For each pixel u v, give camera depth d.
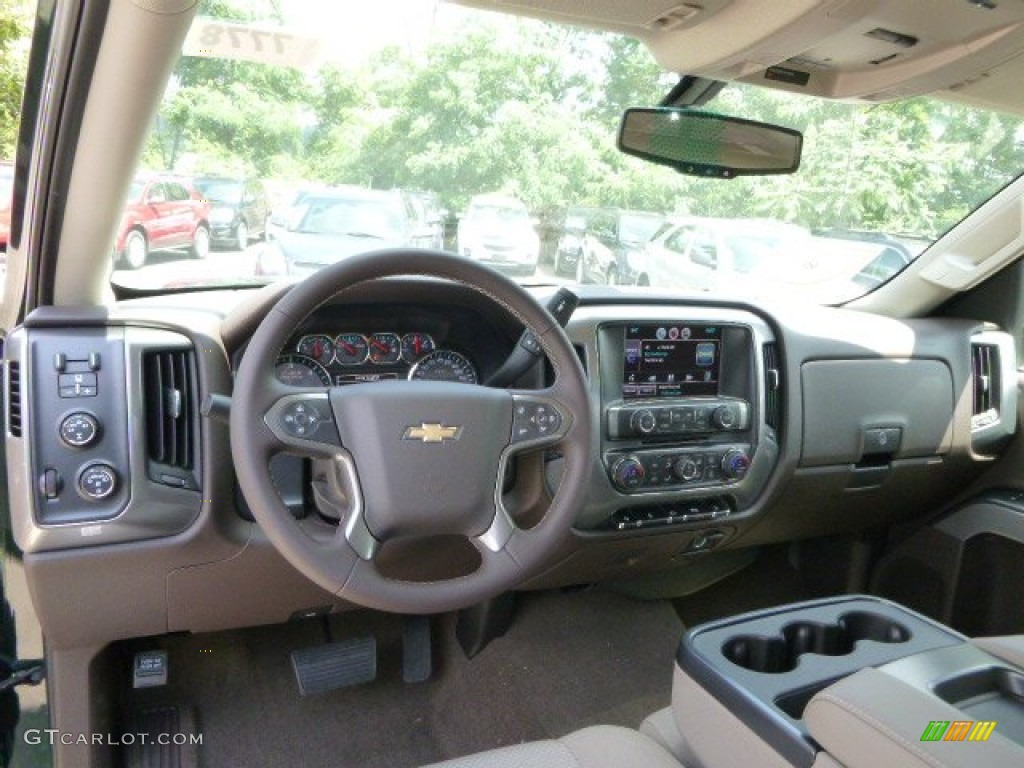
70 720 1.68
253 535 1.65
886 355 2.30
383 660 2.28
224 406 1.29
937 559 2.57
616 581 2.63
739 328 2.10
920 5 1.31
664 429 2.00
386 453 1.28
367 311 1.70
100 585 1.57
